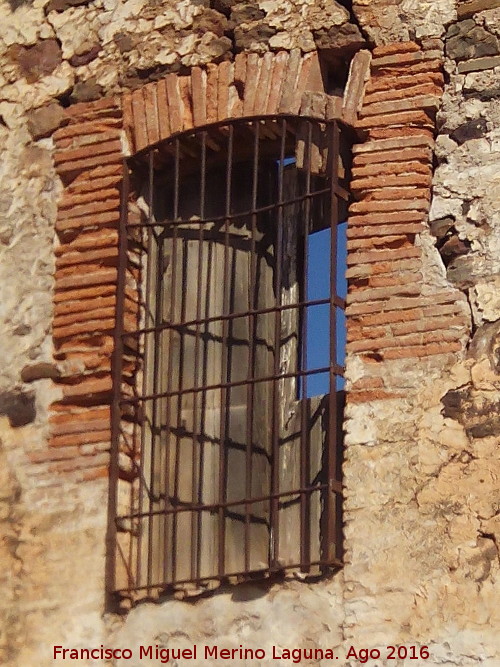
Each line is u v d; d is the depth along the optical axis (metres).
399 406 8.27
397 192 8.62
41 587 8.80
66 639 8.64
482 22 8.77
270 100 8.97
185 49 9.34
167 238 9.27
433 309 8.38
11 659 8.70
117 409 8.91
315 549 8.37
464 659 7.80
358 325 8.48
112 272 9.22
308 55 9.02
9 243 9.52
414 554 8.04
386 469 8.20
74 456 8.97
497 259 8.36
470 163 8.57
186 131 9.15
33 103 9.72
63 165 9.53
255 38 9.16
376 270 8.53
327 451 8.47
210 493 8.77
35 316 9.32
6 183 9.65
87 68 9.63
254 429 8.77
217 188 9.30
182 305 9.11
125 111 9.44
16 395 9.21
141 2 9.57
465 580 7.91
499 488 8.00
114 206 9.33
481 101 8.66
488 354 8.22
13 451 9.11
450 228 8.48
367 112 8.79
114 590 8.62
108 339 9.12
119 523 8.77
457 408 8.18
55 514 8.91
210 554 8.66
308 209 8.70
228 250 9.07
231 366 8.91
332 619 8.11
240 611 8.33
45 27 9.83
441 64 8.77
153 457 8.91
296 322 8.87
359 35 8.95
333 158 8.71
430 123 8.70
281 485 8.62
